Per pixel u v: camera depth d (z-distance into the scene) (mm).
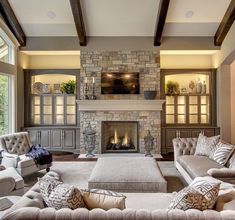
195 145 5383
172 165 6270
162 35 7430
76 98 7977
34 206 1962
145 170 4039
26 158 5027
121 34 7449
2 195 3236
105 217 1742
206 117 8219
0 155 4758
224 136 7676
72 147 7793
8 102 7184
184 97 8242
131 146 7871
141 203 2641
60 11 6672
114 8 6492
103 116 7566
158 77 7574
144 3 6344
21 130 7688
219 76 7695
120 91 7594
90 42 7523
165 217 1730
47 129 7766
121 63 7562
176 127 7777
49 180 2227
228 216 1739
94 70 7582
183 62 8203
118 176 3748
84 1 6273
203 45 7473
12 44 7129
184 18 6855
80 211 1797
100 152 7574
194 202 1896
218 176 3467
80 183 4824
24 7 6535
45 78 8438
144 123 7574
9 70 6984
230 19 6430
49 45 7488
